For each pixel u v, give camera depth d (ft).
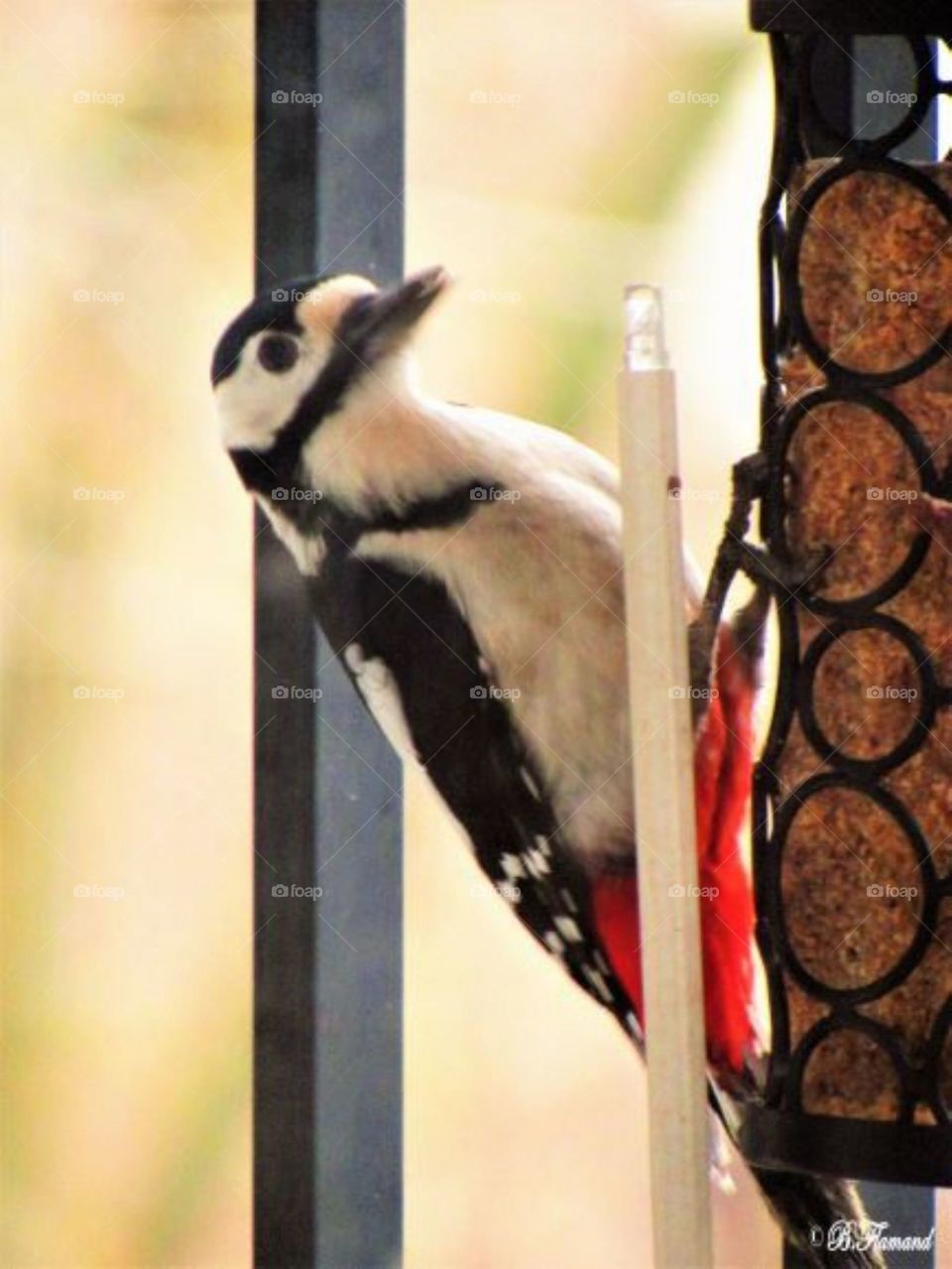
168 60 17.07
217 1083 17.25
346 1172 13.00
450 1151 17.04
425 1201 16.97
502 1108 17.13
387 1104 13.15
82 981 17.11
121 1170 17.12
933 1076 10.88
